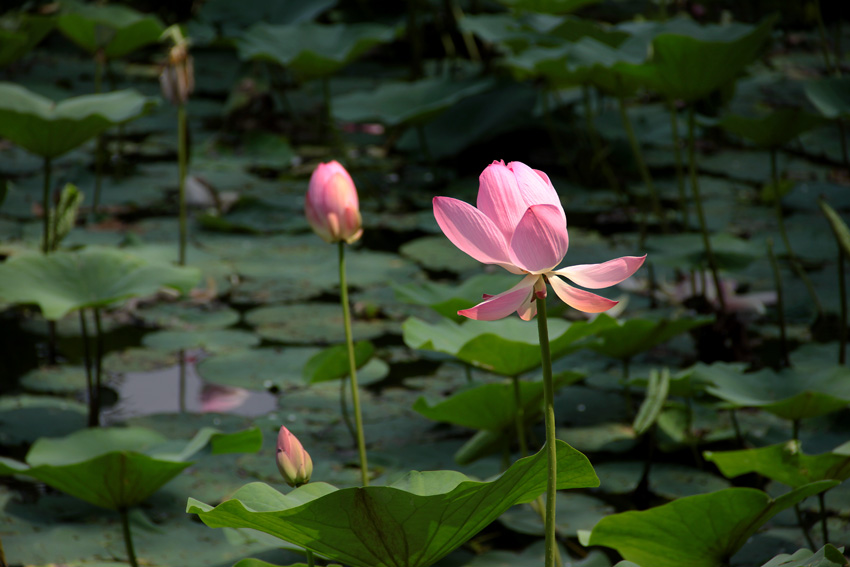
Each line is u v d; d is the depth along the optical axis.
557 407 5.83
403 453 5.63
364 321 6.60
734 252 6.11
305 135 11.85
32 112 5.86
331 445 5.66
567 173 10.38
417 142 10.75
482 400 5.40
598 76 7.79
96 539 5.36
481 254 4.80
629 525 5.08
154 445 5.46
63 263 5.80
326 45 10.50
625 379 5.71
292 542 4.92
